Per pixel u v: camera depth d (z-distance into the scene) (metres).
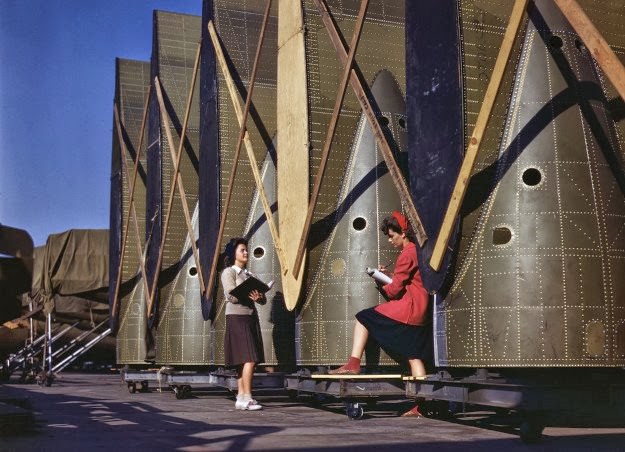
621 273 5.62
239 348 8.39
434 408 7.39
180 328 12.16
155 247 13.02
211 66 11.21
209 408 8.72
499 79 5.57
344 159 8.64
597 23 6.57
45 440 5.28
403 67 8.91
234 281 8.45
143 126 14.47
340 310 8.22
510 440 5.29
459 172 5.90
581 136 5.77
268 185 10.55
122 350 14.38
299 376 8.41
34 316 19.94
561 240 5.55
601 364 5.44
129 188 15.20
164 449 4.72
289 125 9.12
